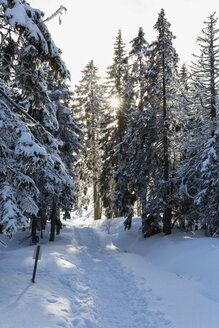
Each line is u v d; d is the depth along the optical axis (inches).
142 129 738.2
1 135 297.9
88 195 1354.6
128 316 281.0
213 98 581.0
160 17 692.1
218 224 569.6
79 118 1240.2
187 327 245.1
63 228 1021.8
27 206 309.6
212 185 524.4
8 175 302.4
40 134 339.6
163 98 687.7
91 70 1309.1
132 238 798.5
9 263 405.1
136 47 849.5
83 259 543.2
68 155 788.0
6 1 245.1
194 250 493.7
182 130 701.9
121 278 414.3
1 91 275.7
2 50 309.9
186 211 701.9
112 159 1000.2
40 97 325.7
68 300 297.7
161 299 318.0
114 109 1004.6
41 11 282.7
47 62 306.8
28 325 217.0
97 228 1043.9
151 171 730.2
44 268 397.4
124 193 800.9
